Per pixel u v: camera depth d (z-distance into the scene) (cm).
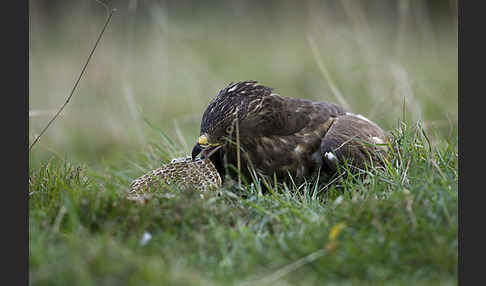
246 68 2325
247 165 1057
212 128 1021
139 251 737
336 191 966
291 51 2475
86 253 671
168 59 2217
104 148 1638
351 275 693
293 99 1107
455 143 1077
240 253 730
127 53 2244
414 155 965
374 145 1012
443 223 775
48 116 1664
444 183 844
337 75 1930
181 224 795
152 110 1872
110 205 813
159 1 2606
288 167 1064
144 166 1216
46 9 2597
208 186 945
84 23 2323
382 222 779
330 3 2109
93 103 1905
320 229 771
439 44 2572
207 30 2648
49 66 2225
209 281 680
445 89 1855
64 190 870
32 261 684
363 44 1750
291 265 706
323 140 1052
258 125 1041
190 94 1923
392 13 2634
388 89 1576
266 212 821
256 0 2922
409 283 680
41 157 1428
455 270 696
